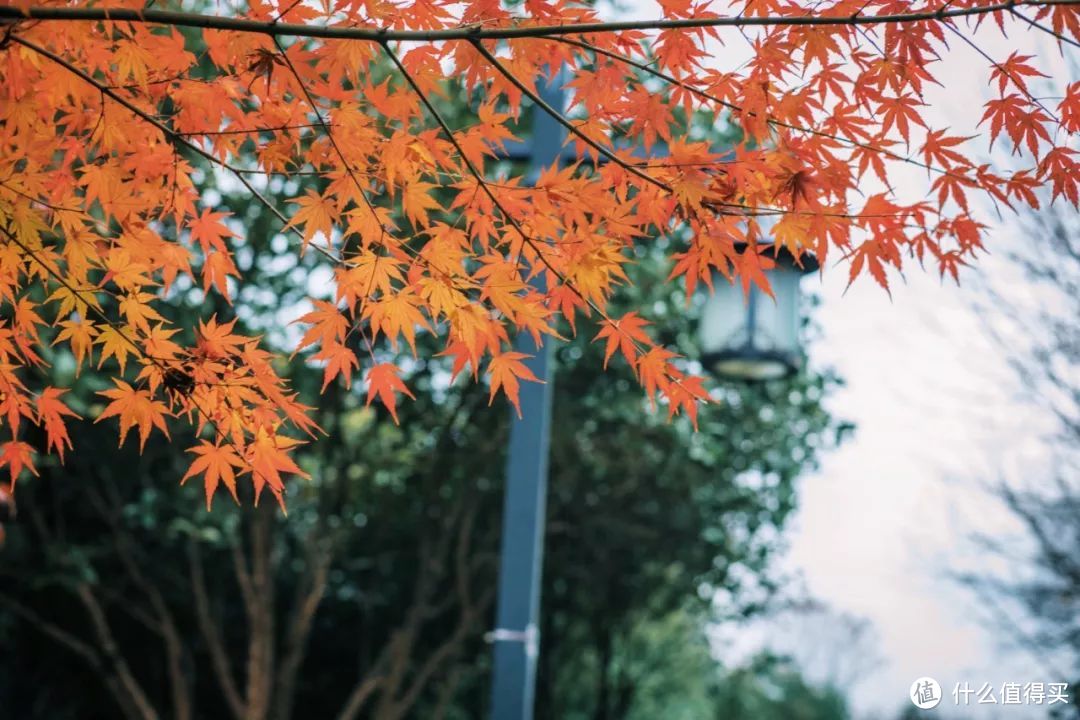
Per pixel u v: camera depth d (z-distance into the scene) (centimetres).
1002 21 267
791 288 623
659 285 1129
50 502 1308
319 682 1541
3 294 326
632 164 294
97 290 322
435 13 292
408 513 1320
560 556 1491
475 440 1245
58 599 1372
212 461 319
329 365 310
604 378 1249
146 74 310
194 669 1441
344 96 303
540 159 636
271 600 1152
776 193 288
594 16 289
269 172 315
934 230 289
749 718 2819
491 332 304
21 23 290
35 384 936
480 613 1259
